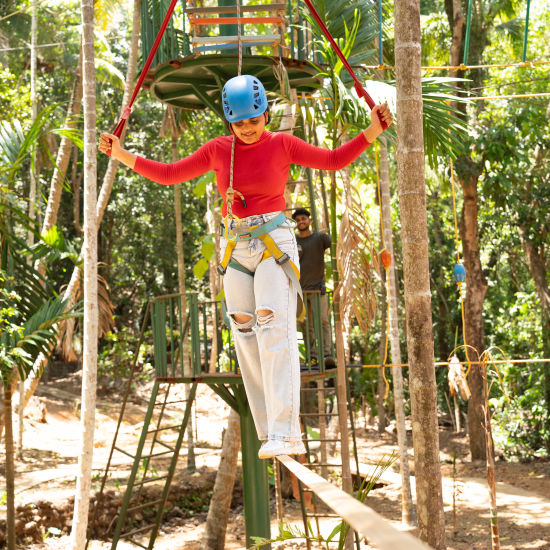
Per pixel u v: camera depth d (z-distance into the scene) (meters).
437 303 26.67
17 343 8.00
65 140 13.07
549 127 18.06
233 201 3.11
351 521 1.03
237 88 3.03
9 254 8.91
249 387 3.31
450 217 25.61
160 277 31.75
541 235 19.22
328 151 3.10
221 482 10.83
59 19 22.06
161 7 6.97
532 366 21.28
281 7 5.96
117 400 24.86
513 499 13.85
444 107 7.43
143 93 24.05
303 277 7.68
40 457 15.62
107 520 12.57
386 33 11.84
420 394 4.58
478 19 16.66
